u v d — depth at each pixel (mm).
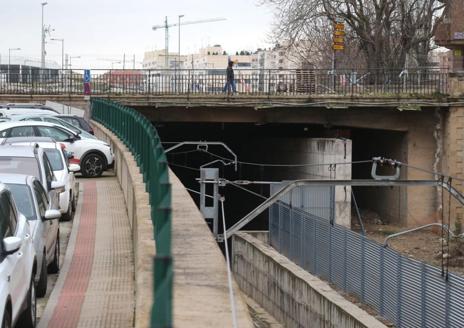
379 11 51781
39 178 12602
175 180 15008
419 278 17984
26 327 8305
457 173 38719
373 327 17234
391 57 52781
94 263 12914
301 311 22234
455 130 38844
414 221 40031
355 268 21984
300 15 53875
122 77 44375
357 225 40812
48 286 11266
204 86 42281
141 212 11320
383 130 43250
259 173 51094
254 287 27625
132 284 11438
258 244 28031
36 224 9961
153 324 4012
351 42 60500
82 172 25375
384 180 24172
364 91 40031
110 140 27781
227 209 53500
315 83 41375
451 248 32344
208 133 51844
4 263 7211
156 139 11430
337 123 40938
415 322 18141
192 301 6777
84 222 16812
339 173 38969
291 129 48312
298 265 25766
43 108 38188
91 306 10125
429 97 38719
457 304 16188
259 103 40281
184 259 8289
